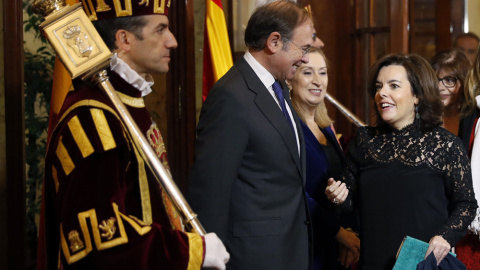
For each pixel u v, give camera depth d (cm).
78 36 173
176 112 372
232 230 229
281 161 231
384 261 242
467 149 300
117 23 185
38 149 373
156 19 188
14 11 258
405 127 251
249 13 414
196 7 396
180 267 163
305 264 237
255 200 229
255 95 232
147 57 188
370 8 494
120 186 170
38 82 373
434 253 231
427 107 248
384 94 250
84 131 169
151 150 173
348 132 502
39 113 392
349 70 500
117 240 161
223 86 230
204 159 222
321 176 288
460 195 241
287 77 243
